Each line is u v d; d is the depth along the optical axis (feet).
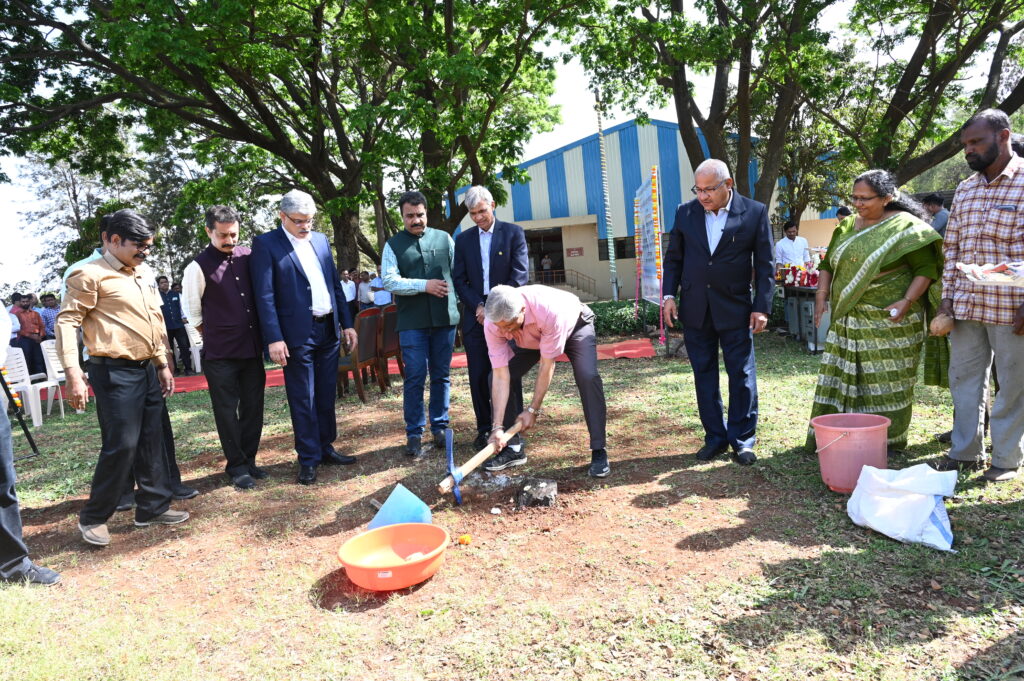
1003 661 6.43
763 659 6.79
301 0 36.68
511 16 33.68
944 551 8.64
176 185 96.73
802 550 9.03
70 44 38.75
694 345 13.57
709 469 12.64
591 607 8.04
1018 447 10.76
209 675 7.29
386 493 12.78
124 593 9.51
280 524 11.68
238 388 13.98
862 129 40.57
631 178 69.36
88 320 11.04
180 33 31.27
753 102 39.73
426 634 7.78
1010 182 10.37
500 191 42.80
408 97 34.99
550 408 18.89
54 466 17.02
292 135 57.47
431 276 15.21
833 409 12.77
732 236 12.80
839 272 12.48
